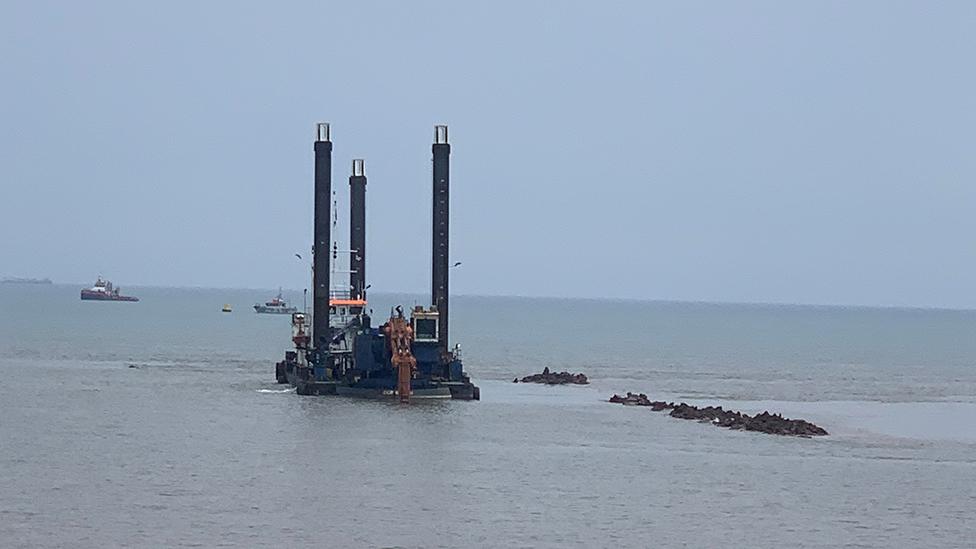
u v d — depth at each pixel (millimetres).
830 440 195625
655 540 124250
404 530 125438
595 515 134125
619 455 173750
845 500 145625
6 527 123000
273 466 158375
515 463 164750
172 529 123562
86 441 176625
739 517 135250
